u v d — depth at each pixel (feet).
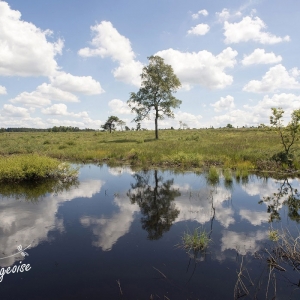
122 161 54.34
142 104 112.68
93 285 12.70
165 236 18.22
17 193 29.43
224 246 16.80
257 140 80.23
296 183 33.96
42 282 12.96
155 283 12.86
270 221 21.15
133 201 26.58
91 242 17.21
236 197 27.89
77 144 89.61
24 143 93.30
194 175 39.88
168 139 107.55
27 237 17.97
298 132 43.75
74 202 26.11
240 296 11.97
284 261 15.08
